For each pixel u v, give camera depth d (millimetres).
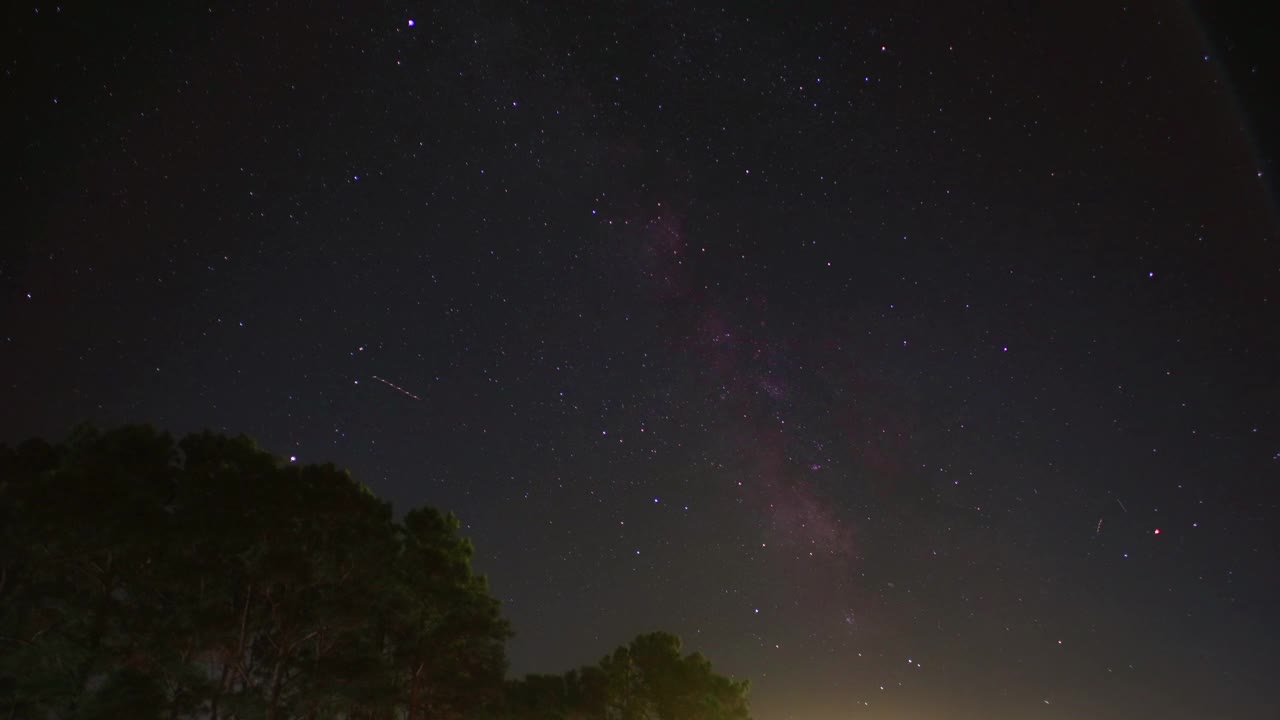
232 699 15562
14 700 13578
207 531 15828
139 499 15391
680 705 25312
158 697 14516
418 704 20172
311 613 17703
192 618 15594
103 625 15219
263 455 17922
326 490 18297
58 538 14367
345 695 17281
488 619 20922
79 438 16250
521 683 23641
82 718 13672
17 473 15680
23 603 14812
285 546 17203
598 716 24547
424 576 20453
